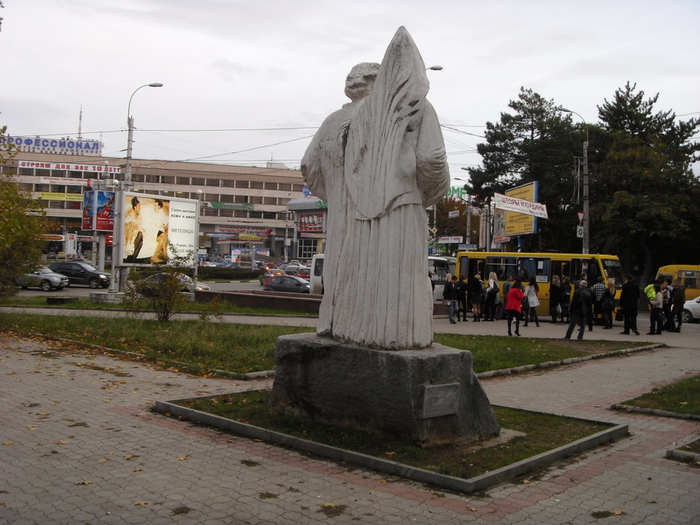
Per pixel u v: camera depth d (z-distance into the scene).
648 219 35.31
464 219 64.25
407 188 6.61
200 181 97.44
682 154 38.59
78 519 4.59
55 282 38.06
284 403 7.30
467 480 5.36
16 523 4.48
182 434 6.91
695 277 32.19
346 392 6.67
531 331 21.23
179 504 4.95
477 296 25.14
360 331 6.77
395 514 4.85
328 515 4.81
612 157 37.50
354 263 6.93
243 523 4.63
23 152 85.75
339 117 7.41
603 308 23.20
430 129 6.60
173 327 16.95
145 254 26.80
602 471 6.15
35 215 19.62
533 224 37.16
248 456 6.18
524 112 50.44
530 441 6.91
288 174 102.00
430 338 6.86
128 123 32.34
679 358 15.09
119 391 9.09
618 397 10.20
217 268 62.84
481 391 6.94
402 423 6.21
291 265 54.31
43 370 10.45
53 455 6.05
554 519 4.88
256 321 21.36
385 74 6.80
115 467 5.77
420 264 6.75
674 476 6.08
